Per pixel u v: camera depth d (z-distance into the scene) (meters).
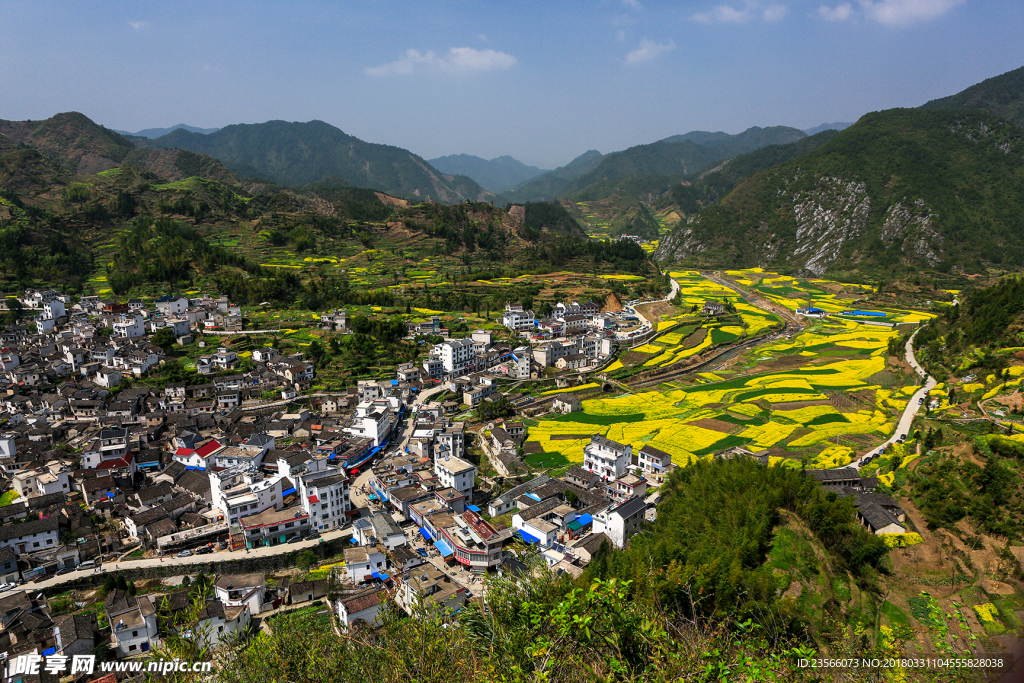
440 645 31.66
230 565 99.94
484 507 120.62
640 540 87.88
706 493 97.56
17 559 97.38
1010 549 84.75
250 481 117.12
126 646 80.75
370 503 121.75
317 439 144.00
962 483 103.31
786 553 74.69
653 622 28.70
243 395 175.25
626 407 184.25
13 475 123.44
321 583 93.56
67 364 182.00
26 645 80.62
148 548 104.69
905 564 82.62
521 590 36.56
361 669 37.69
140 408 161.50
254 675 40.41
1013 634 65.62
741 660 28.72
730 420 169.75
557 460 141.50
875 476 119.75
